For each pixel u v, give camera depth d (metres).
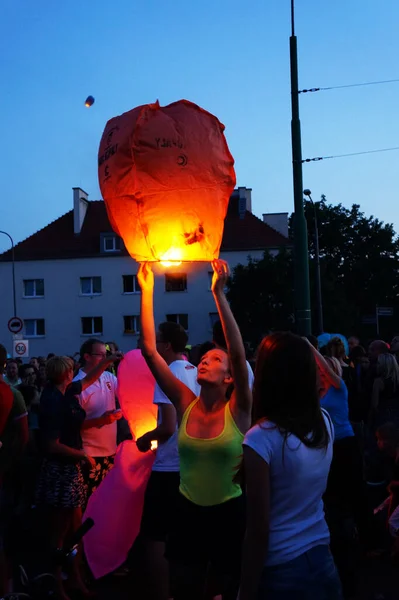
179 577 3.90
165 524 4.30
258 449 2.52
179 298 49.62
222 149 3.52
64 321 51.31
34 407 8.66
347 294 55.81
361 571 5.88
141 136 3.38
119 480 4.88
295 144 12.82
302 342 2.67
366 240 57.25
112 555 4.89
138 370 4.91
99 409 5.99
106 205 3.56
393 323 55.53
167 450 4.37
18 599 4.14
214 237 3.48
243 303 42.62
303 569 2.51
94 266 51.25
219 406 3.54
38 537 7.14
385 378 7.98
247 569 2.49
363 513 6.13
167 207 3.41
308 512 2.58
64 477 5.32
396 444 6.07
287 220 56.69
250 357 10.54
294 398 2.61
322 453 2.62
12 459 5.98
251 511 2.50
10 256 52.28
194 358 8.76
